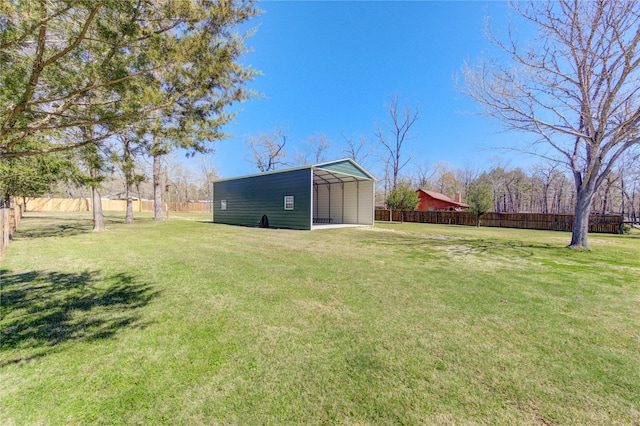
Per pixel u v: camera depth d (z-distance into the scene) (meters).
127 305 3.42
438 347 2.47
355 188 17.97
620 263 6.07
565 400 1.80
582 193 8.18
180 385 1.91
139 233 10.95
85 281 4.40
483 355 2.34
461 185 41.16
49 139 3.34
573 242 8.34
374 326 2.88
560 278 4.78
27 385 1.89
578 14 7.19
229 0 2.28
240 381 1.97
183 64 2.46
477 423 1.60
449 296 3.83
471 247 8.29
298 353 2.35
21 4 1.58
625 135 7.16
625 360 2.28
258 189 15.65
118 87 2.43
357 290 4.06
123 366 2.14
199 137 3.08
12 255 6.38
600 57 7.16
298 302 3.56
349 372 2.08
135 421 1.58
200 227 14.03
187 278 4.61
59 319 3.01
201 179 39.09
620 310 3.36
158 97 2.44
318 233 11.73
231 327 2.84
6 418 1.59
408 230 14.14
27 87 1.99
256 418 1.62
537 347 2.48
